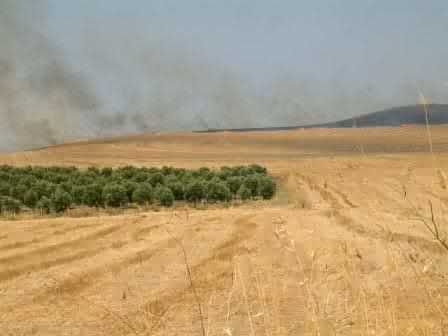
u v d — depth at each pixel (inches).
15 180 3056.1
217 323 324.8
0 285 677.9
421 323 139.8
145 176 3088.1
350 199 1600.6
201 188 2507.4
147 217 1494.8
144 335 204.8
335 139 5679.1
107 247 1011.9
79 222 1454.2
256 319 286.0
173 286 590.9
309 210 1549.0
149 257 851.4
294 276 384.8
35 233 1275.8
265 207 1999.3
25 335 438.3
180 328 384.8
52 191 2470.5
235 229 1186.0
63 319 477.4
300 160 4389.8
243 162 4397.1
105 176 3447.3
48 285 657.6
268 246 839.1
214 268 663.8
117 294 574.2
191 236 1088.8
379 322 148.4
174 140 5989.2
